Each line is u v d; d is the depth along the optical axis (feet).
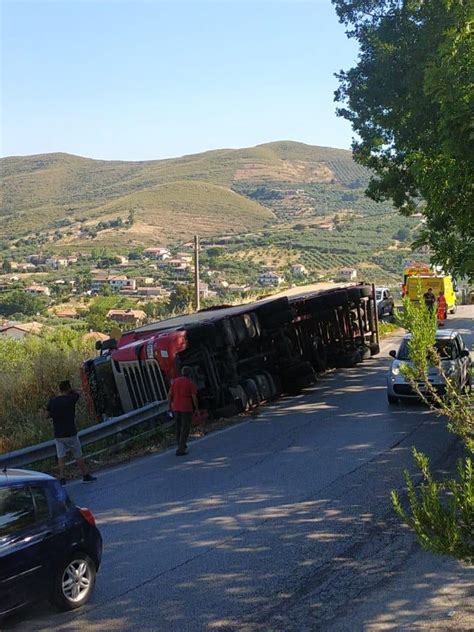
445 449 45.09
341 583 25.77
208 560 28.50
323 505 34.94
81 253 595.47
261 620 23.11
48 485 24.79
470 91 27.84
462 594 24.59
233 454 47.03
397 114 67.92
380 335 116.88
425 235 38.06
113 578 27.17
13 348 93.61
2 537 22.56
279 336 68.44
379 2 76.18
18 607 22.52
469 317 136.98
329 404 63.77
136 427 55.77
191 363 58.29
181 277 412.57
